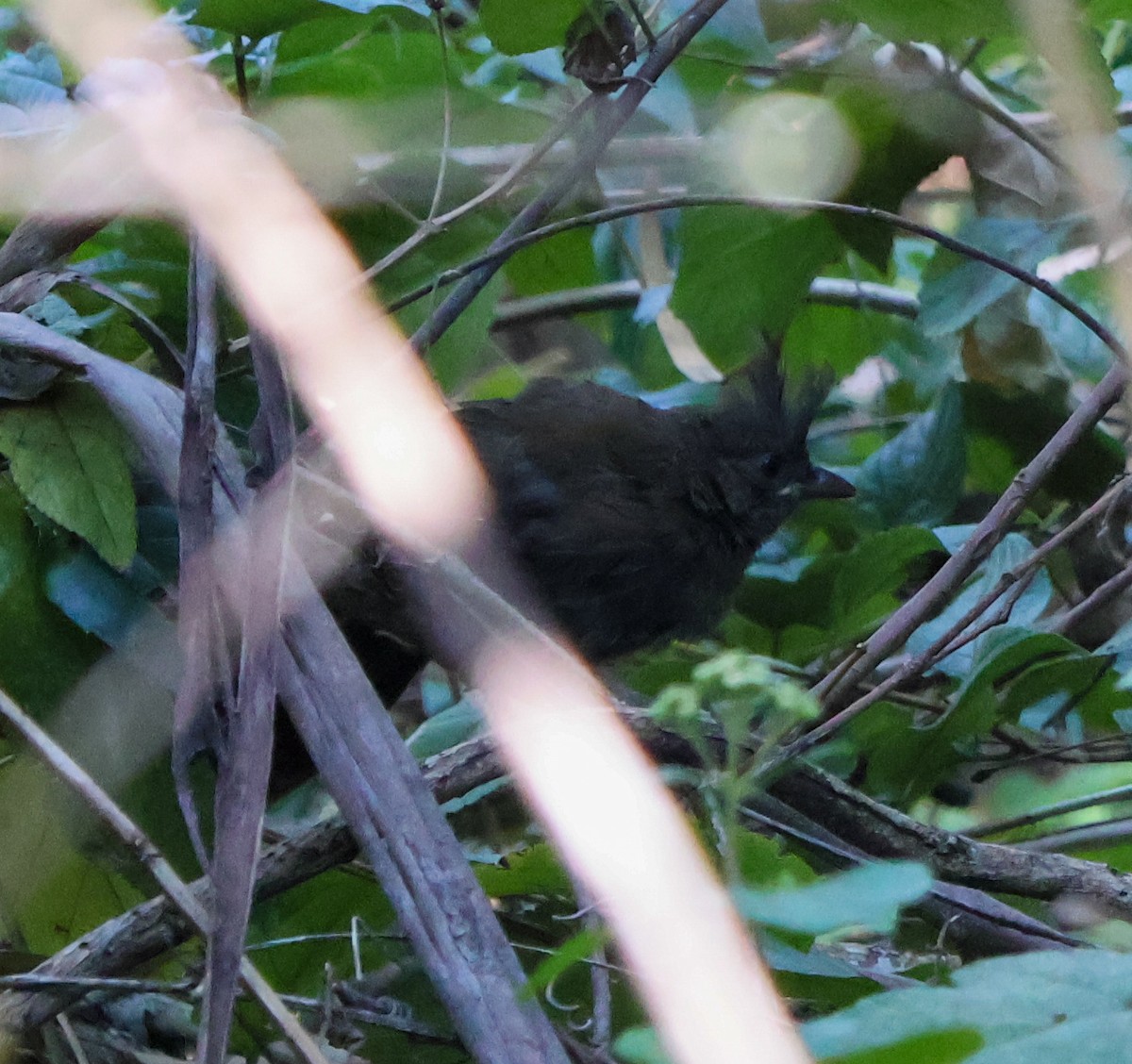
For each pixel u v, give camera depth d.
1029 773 7.99
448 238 7.11
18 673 5.73
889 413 9.71
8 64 6.98
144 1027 5.49
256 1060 5.46
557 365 10.76
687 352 10.38
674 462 7.65
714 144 7.73
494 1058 3.37
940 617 7.16
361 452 5.53
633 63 6.77
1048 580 7.24
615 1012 5.30
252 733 3.71
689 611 7.60
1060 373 8.43
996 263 5.97
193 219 4.89
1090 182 3.92
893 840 5.46
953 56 7.63
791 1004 4.92
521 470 7.20
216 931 3.46
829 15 7.34
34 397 5.56
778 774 5.26
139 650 5.69
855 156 7.66
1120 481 6.48
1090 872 5.47
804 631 7.62
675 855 3.71
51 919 5.86
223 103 6.01
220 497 4.42
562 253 8.57
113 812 3.98
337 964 5.88
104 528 5.47
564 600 7.18
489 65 8.29
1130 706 7.14
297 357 5.42
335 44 6.79
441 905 3.60
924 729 6.18
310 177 6.82
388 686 6.69
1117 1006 2.84
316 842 5.03
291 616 4.05
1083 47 4.82
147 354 6.75
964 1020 2.77
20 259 5.51
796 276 8.05
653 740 5.23
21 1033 4.72
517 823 6.37
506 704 4.90
